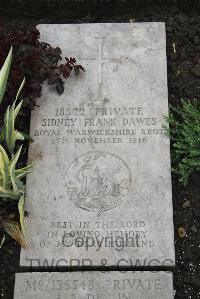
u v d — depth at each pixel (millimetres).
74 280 1484
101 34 1796
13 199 1609
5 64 1563
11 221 1548
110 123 1664
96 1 1896
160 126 1649
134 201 1567
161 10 1925
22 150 1692
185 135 1613
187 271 1551
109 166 1611
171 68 1815
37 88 1685
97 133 1653
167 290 1462
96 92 1709
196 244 1578
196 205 1620
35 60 1697
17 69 1687
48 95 1709
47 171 1613
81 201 1574
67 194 1584
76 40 1794
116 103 1690
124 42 1778
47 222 1555
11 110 1549
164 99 1686
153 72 1726
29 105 1670
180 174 1647
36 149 1641
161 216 1547
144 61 1743
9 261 1576
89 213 1560
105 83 1720
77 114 1682
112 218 1552
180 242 1582
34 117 1681
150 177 1591
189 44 1863
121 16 1936
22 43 1732
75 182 1598
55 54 1719
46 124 1671
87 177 1601
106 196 1576
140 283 1472
